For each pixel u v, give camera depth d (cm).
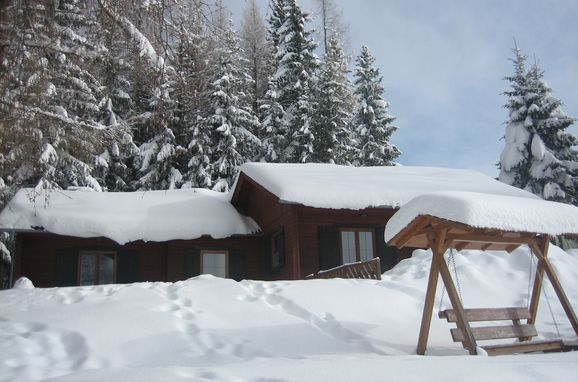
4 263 2292
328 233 1788
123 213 1928
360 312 973
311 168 2056
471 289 1187
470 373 461
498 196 802
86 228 1803
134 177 3153
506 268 1323
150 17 942
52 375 624
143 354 709
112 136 1203
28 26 901
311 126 3309
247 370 496
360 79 4194
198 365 668
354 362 536
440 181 1978
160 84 1008
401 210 830
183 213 1994
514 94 3322
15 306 918
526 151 3203
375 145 3869
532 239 876
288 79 3481
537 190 3194
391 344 838
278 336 816
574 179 3078
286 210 1755
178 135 2994
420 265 1392
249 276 2012
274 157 3234
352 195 1697
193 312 881
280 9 1033
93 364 670
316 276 1591
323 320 912
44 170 1413
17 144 1155
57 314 845
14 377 608
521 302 1120
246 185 2127
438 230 790
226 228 1978
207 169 2967
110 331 770
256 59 3344
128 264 1906
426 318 788
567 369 470
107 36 938
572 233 816
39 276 1808
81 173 2431
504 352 761
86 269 1867
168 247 1941
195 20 968
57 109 1406
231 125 3114
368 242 1825
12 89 1005
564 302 849
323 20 3588
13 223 1762
